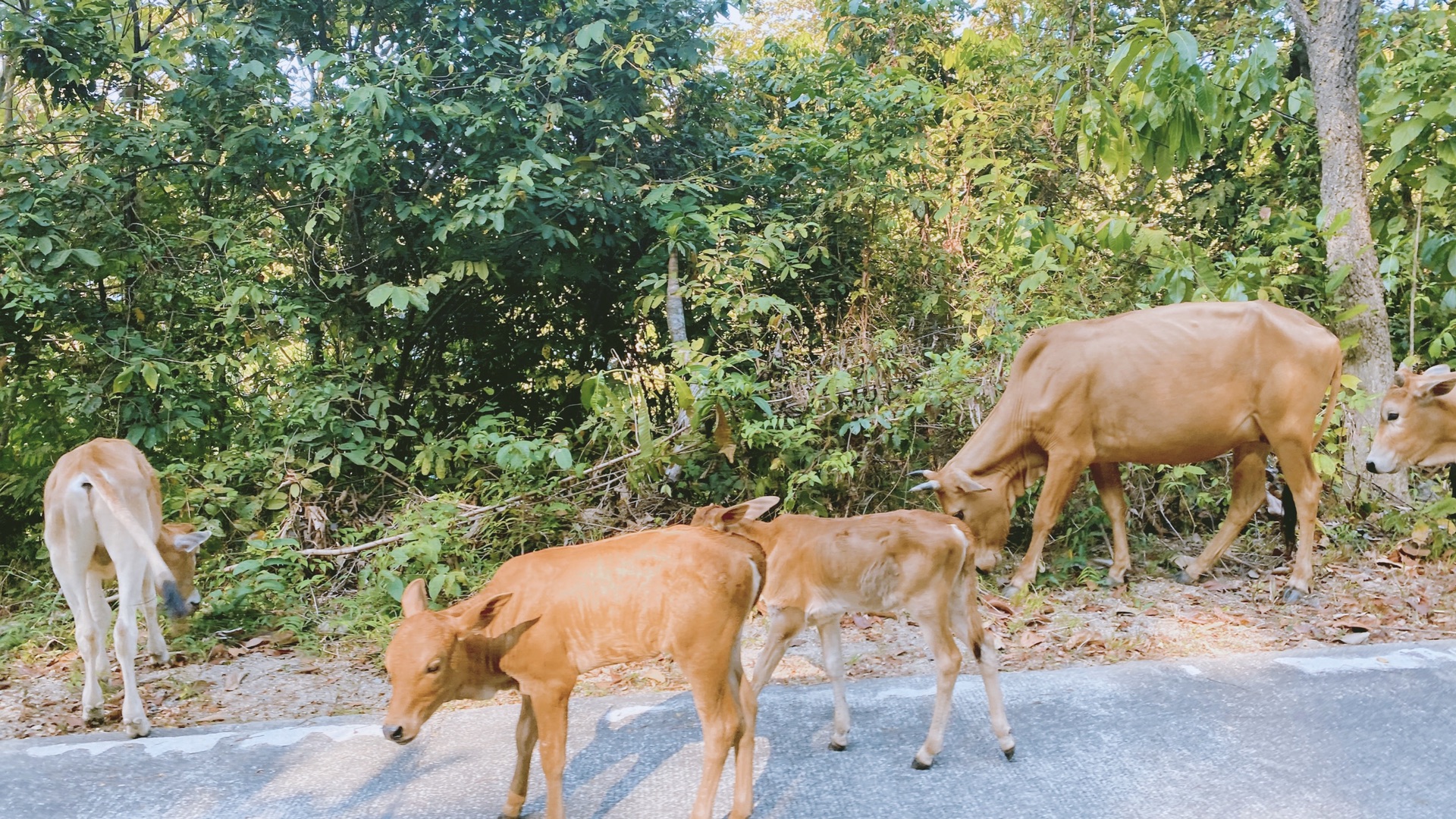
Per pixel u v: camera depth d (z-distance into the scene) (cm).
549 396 863
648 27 735
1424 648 480
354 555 660
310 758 402
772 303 692
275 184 733
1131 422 577
